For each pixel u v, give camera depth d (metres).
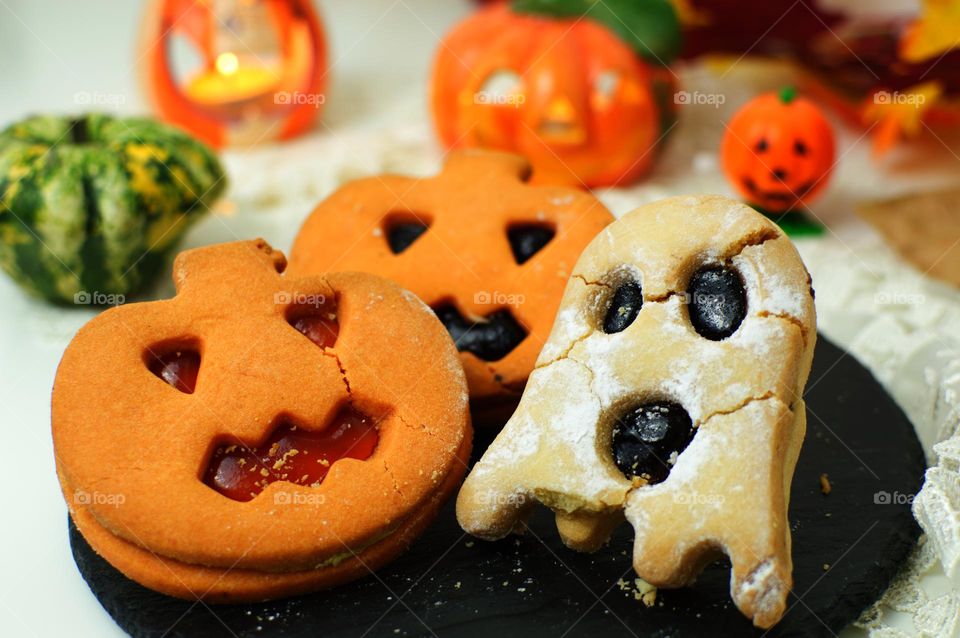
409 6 0.64
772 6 0.53
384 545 0.37
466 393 0.38
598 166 0.53
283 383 0.37
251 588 0.36
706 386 0.36
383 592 0.37
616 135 0.52
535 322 0.41
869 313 0.47
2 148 0.46
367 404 0.38
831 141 0.50
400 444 0.37
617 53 0.52
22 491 0.40
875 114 0.53
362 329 0.39
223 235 0.50
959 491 0.37
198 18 0.55
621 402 0.37
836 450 0.40
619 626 0.36
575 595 0.36
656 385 0.36
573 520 0.37
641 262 0.37
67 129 0.47
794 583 0.36
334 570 0.36
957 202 0.50
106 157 0.45
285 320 0.39
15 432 0.42
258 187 0.52
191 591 0.36
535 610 0.36
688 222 0.38
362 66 0.61
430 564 0.37
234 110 0.55
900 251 0.49
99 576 0.37
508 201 0.43
